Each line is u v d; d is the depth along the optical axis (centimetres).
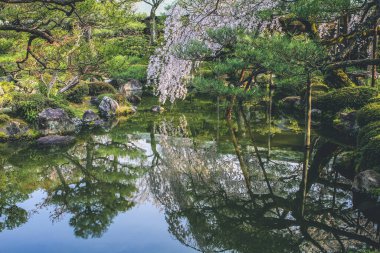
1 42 823
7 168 952
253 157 970
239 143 1108
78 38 1022
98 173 917
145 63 2219
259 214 668
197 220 650
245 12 1096
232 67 1073
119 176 896
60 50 984
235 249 550
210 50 1049
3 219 661
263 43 776
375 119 924
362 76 1445
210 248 551
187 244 562
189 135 1248
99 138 1240
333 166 866
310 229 603
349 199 696
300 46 678
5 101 1255
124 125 1423
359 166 753
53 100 1356
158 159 1020
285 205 696
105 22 844
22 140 1169
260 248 549
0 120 1184
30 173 918
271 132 1210
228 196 751
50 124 1237
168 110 1702
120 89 1958
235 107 1658
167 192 788
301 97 1495
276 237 583
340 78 1314
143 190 802
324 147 1008
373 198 646
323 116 1248
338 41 874
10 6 634
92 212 686
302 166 883
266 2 1040
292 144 1059
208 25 1145
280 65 749
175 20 1207
